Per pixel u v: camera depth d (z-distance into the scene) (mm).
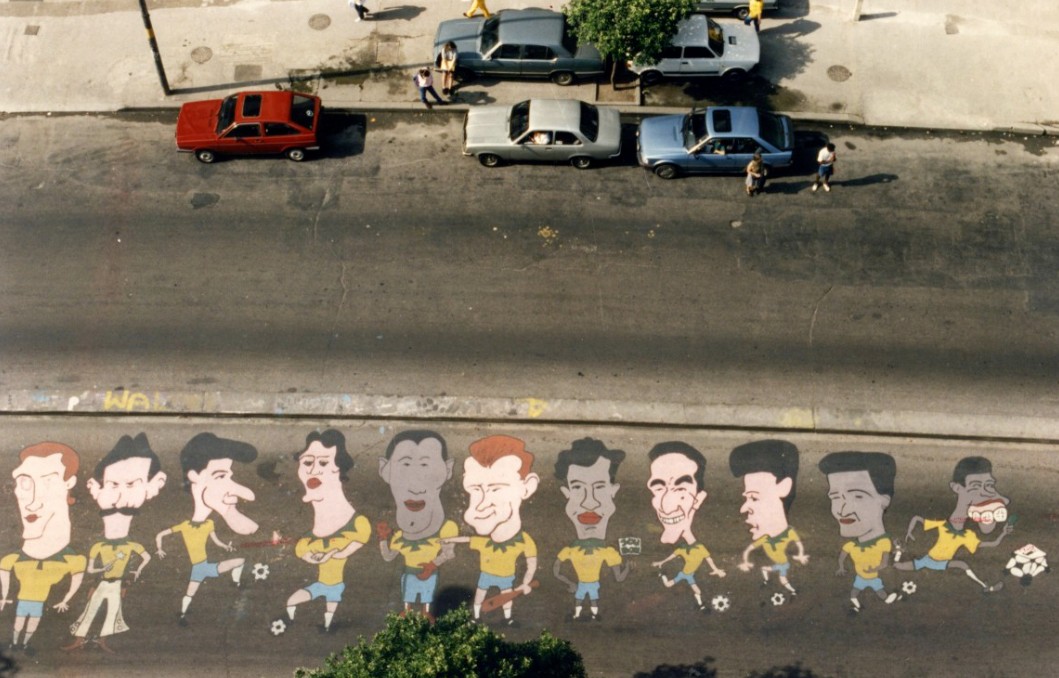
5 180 26000
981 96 27047
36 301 24234
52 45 28328
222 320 23922
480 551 21359
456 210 25422
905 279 24234
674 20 25094
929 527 21469
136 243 24984
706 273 24359
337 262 24641
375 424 22688
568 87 27562
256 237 25047
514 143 25328
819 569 21125
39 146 26578
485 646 16031
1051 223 25031
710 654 20422
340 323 23844
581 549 21328
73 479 22250
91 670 20500
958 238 24797
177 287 24359
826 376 23016
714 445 22344
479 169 26094
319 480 22109
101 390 23141
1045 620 20641
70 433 22719
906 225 25000
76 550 21531
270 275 24500
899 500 21766
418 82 26188
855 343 23422
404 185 25844
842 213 25203
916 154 26156
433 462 22234
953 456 22188
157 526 21734
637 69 26922
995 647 20422
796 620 20672
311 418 22797
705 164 25359
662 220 25203
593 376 23078
